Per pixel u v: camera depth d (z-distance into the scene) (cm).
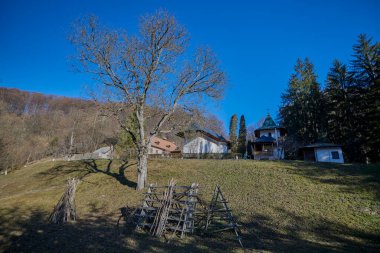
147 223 1259
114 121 2186
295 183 1880
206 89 2242
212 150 4706
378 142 3350
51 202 1928
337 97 4544
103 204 1769
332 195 1598
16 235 1144
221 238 1102
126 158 3828
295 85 5531
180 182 2195
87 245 988
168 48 2114
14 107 8494
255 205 1549
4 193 2742
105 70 2039
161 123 2148
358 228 1196
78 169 3194
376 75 4006
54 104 9294
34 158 5806
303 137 5009
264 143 4481
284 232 1184
